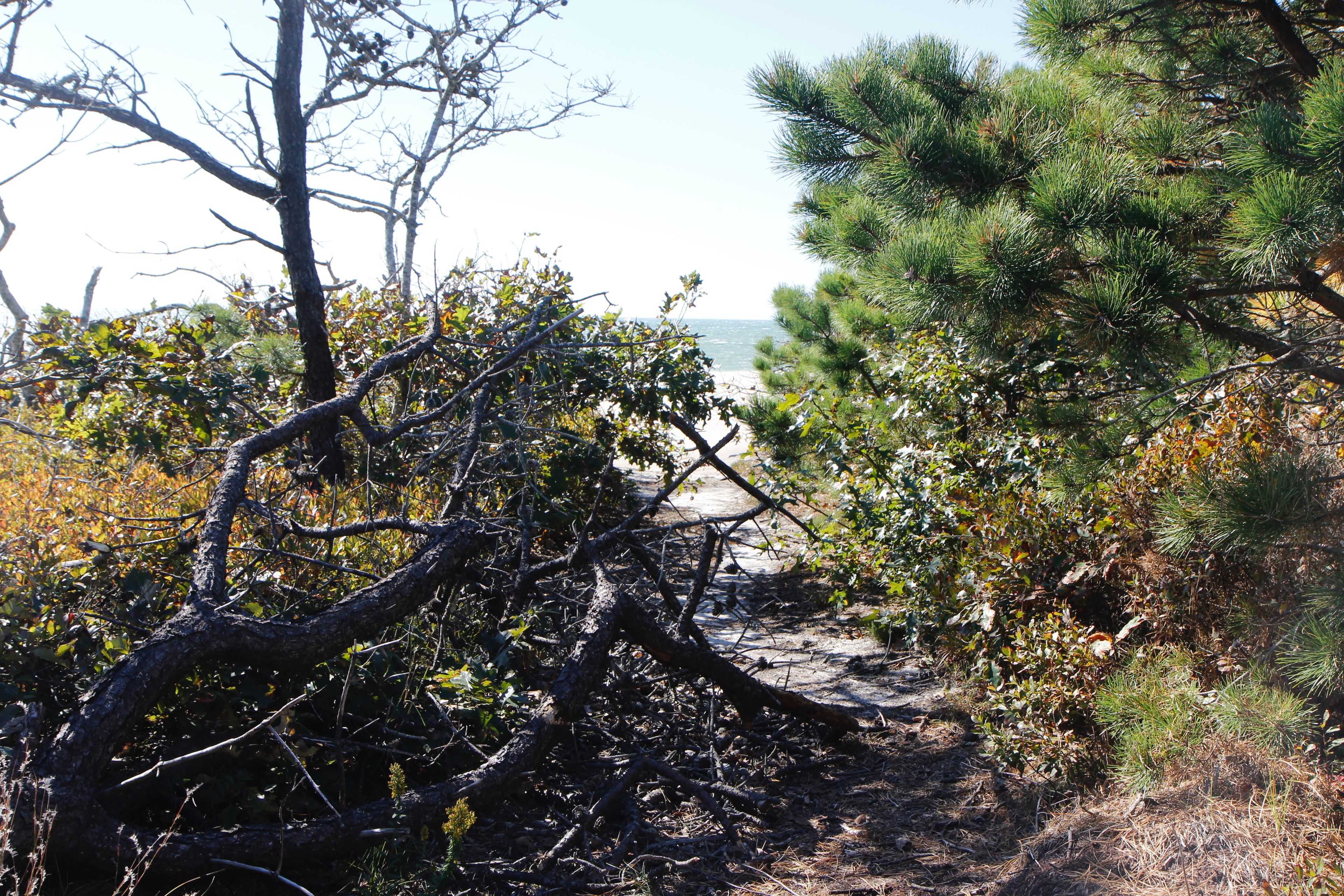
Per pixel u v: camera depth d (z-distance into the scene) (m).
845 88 4.61
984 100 4.55
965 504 5.20
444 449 5.55
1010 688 4.39
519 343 5.88
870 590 7.41
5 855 2.44
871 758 4.46
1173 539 3.11
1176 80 4.93
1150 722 3.45
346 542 4.40
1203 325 3.80
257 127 6.09
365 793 3.59
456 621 4.43
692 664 4.34
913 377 6.67
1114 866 3.01
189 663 3.00
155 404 4.99
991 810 3.76
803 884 3.32
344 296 7.11
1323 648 2.93
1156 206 3.46
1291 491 2.80
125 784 2.78
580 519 6.04
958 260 3.65
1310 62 4.30
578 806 3.78
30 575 3.26
